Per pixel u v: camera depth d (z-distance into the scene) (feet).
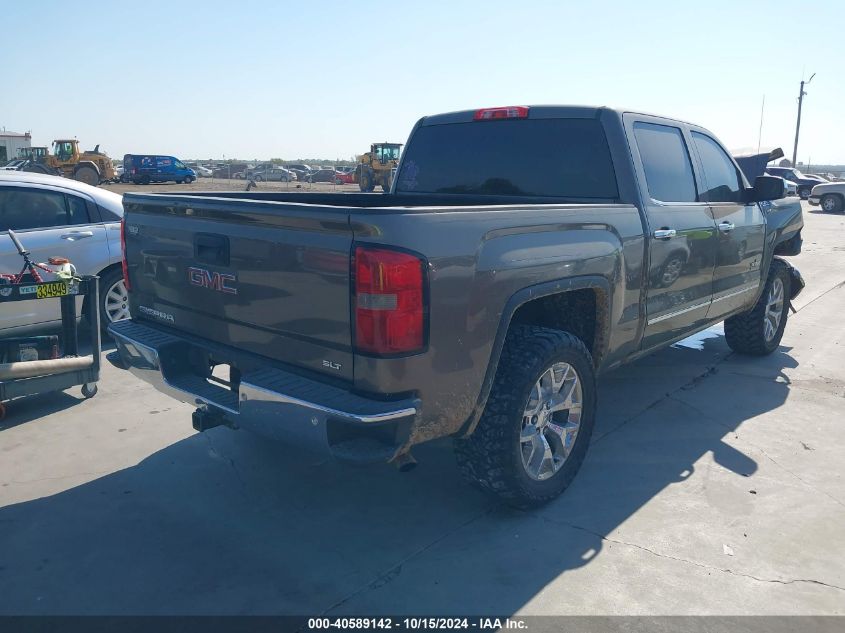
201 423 10.86
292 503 11.93
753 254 17.92
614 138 13.46
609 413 16.10
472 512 11.64
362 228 8.75
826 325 25.13
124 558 10.24
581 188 13.88
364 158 139.85
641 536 10.91
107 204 21.35
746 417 15.96
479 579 9.76
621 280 12.63
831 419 15.87
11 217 19.44
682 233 14.40
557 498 12.07
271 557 10.30
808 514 11.64
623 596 9.41
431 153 16.29
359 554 10.37
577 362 11.66
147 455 13.73
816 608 9.21
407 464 9.74
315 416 8.92
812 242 52.47
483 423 10.58
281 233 9.65
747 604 9.27
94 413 15.89
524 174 14.65
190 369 11.81
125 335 12.22
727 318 18.93
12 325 19.01
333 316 9.20
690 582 9.73
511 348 10.87
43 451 13.85
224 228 10.53
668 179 14.61
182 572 9.91
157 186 154.81
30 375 15.17
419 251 8.91
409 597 9.36
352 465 8.77
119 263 21.53
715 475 13.02
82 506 11.73
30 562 10.12
